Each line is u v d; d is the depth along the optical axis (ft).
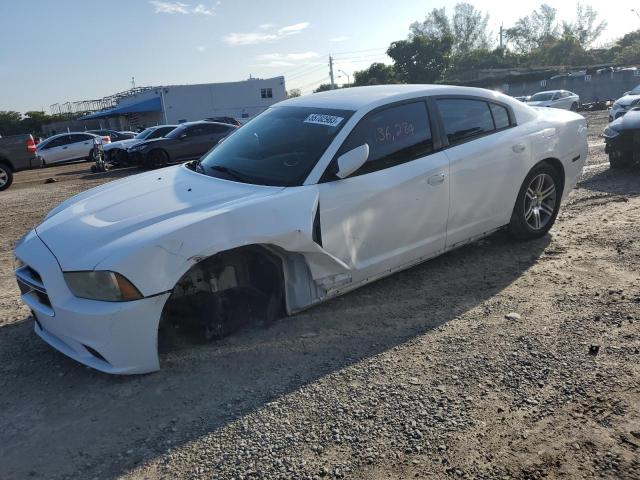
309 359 11.02
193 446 8.61
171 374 10.69
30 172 66.33
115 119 197.88
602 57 260.01
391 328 12.18
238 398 9.82
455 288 14.24
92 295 9.82
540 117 17.13
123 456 8.50
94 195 13.17
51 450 8.77
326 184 11.96
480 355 10.80
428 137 13.94
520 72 197.98
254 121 15.28
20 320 13.88
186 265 10.18
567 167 17.52
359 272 12.80
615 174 27.63
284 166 12.44
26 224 27.04
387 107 13.43
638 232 17.65
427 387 9.81
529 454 8.02
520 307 12.85
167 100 143.74
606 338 11.11
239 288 11.75
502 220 16.05
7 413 9.84
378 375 10.29
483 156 14.85
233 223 10.59
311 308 13.30
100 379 10.74
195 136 56.03
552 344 11.03
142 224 10.55
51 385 10.69
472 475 7.67
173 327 11.45
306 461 8.11
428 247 14.21
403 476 7.72
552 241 17.46
